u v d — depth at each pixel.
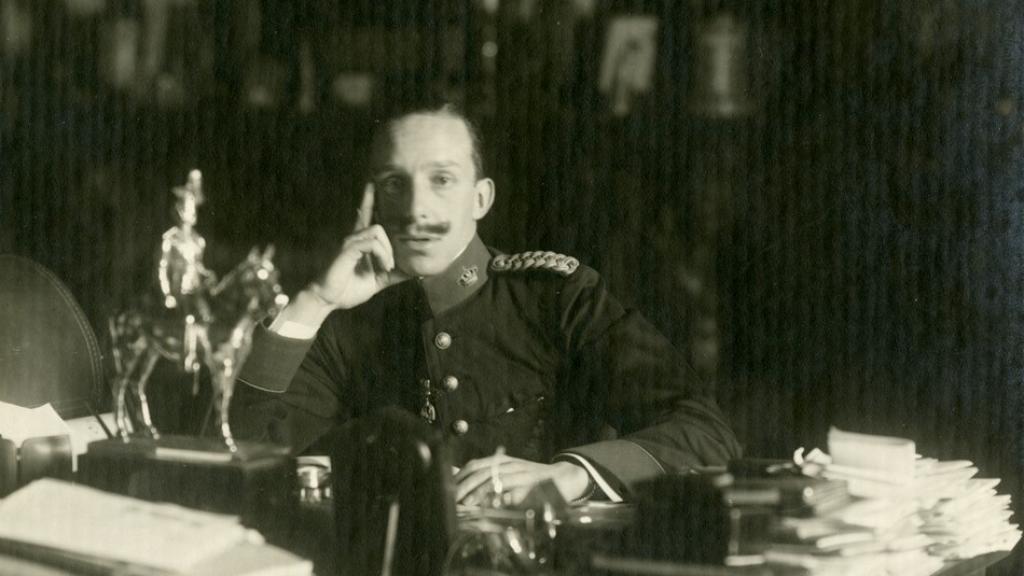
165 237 1.59
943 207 2.54
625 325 2.12
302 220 2.78
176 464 1.49
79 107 3.00
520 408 2.15
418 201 2.13
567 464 1.76
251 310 1.63
